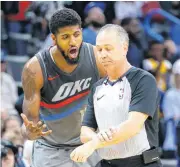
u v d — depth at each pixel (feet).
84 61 35.12
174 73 65.31
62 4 70.95
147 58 70.90
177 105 63.87
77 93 35.47
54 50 34.58
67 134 36.37
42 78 34.71
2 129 51.11
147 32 77.46
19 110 58.80
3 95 63.98
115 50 29.17
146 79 29.66
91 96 31.09
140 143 29.71
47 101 35.50
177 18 84.84
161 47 71.36
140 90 29.43
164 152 60.80
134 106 29.22
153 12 79.10
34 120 34.96
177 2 85.15
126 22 71.31
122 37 29.32
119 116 29.68
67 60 33.71
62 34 33.04
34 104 34.73
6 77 64.85
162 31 83.76
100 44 29.25
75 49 33.40
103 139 28.04
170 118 62.75
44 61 34.68
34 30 72.79
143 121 29.09
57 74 34.81
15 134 50.75
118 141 28.48
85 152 27.86
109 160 30.50
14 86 65.51
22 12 76.54
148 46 73.00
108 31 29.22
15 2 75.25
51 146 36.86
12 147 44.29
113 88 30.07
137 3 80.33
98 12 64.18
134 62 67.92
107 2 75.10
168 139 61.36
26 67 34.81
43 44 68.80
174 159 60.64
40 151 37.17
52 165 36.76
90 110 31.04
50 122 36.11
